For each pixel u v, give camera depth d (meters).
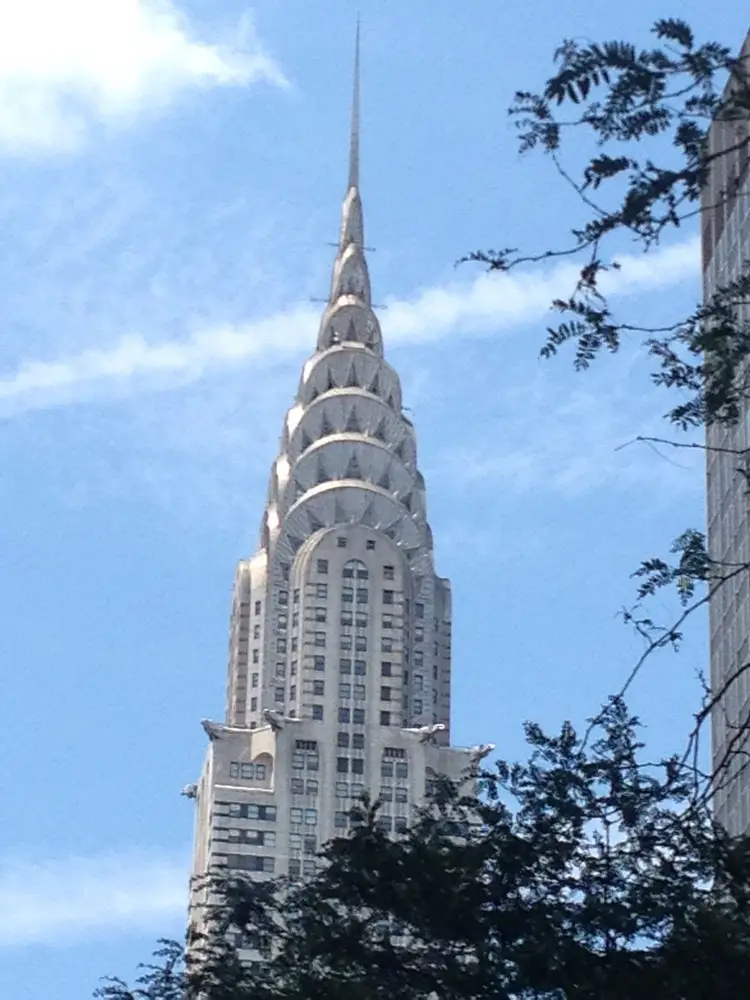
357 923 66.00
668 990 57.38
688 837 60.78
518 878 62.56
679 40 49.03
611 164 49.31
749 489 55.66
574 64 49.19
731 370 52.44
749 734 52.72
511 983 61.19
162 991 76.19
